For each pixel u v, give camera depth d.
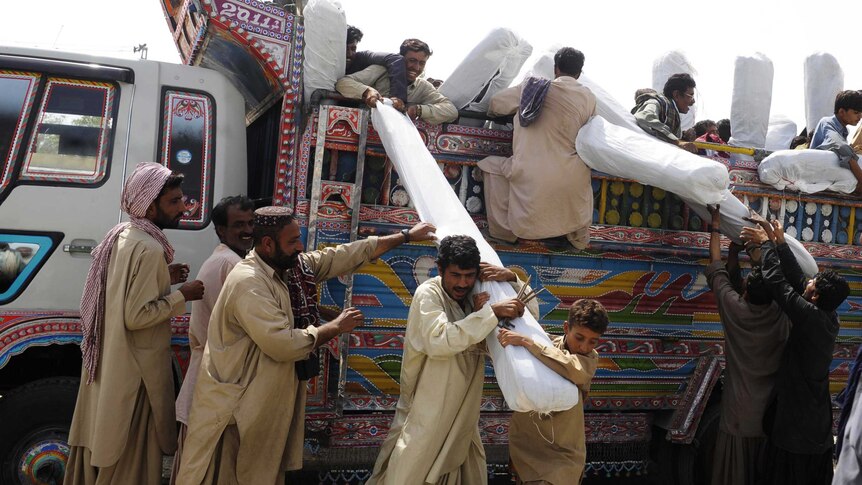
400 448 3.36
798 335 4.21
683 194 4.23
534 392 3.06
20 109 4.02
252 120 5.19
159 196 3.69
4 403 3.92
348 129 4.25
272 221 3.45
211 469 3.33
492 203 4.46
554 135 4.30
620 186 4.77
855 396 3.84
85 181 4.08
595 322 3.34
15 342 3.88
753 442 4.54
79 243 4.02
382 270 4.28
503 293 3.41
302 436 3.59
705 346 4.98
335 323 3.53
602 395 4.73
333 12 4.20
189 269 4.18
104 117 4.15
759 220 4.59
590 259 4.68
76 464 3.61
